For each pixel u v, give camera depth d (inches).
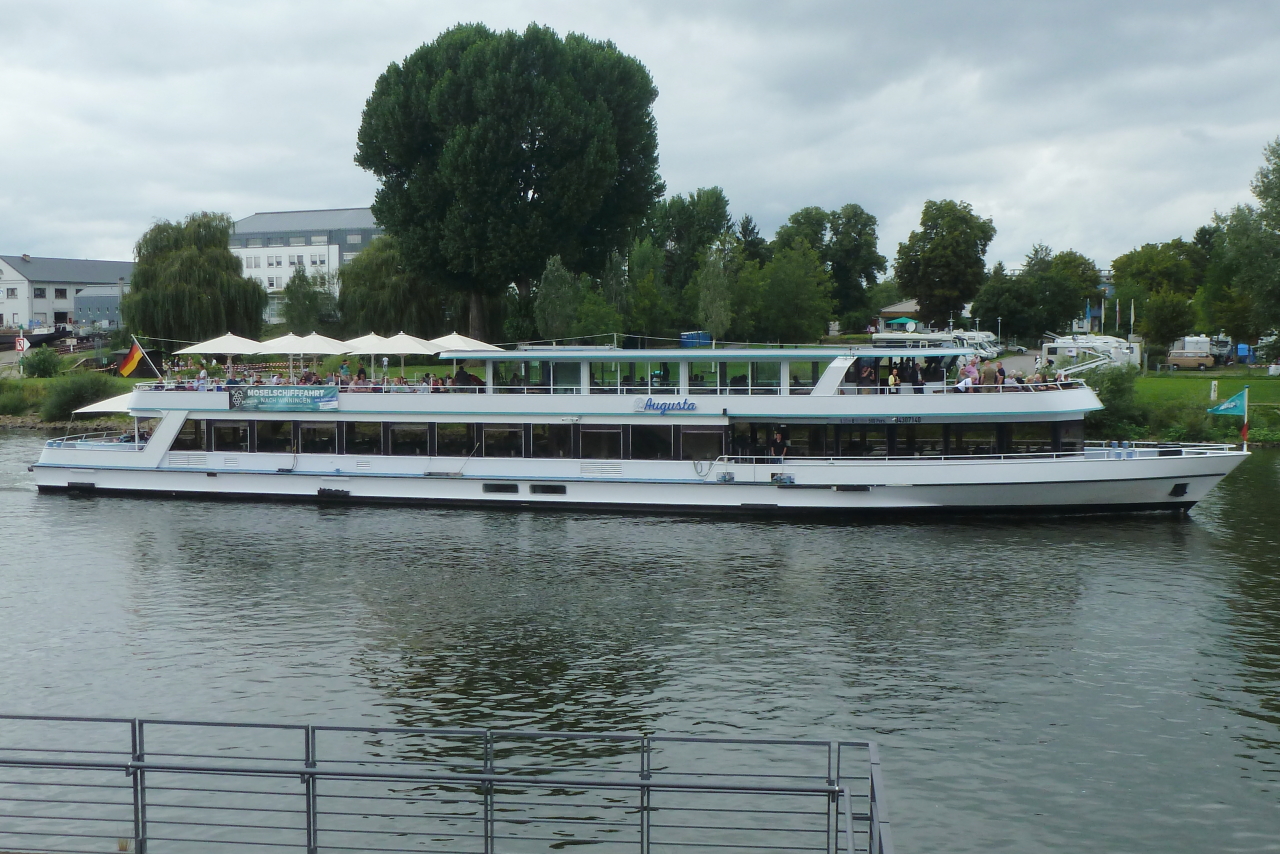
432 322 4001.0
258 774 689.6
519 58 3420.3
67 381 3964.1
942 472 1889.8
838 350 1984.5
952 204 5472.4
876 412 1946.4
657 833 839.1
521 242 3420.3
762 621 1336.1
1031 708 1063.0
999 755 961.5
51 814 884.6
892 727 1019.3
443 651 1231.5
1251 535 1793.8
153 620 1360.7
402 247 3602.4
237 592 1487.5
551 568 1604.3
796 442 2001.7
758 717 1042.7
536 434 2098.9
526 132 3405.5
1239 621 1327.5
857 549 1708.9
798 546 1733.5
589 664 1186.6
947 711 1055.6
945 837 827.4
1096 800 882.1
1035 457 1914.4
